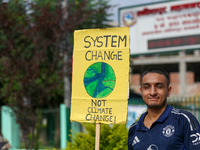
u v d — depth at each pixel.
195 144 2.19
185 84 23.70
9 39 6.08
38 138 8.87
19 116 6.29
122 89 3.12
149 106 2.39
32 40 6.39
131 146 2.51
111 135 4.52
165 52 9.42
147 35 9.71
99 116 3.17
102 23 9.52
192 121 2.24
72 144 4.95
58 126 8.68
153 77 2.38
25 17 6.55
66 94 8.27
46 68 7.13
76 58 3.36
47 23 6.17
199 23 8.87
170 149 2.22
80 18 6.59
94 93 3.23
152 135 2.33
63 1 7.22
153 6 9.59
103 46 3.27
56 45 6.51
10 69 5.97
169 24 9.34
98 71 3.25
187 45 9.08
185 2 9.07
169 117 2.32
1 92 6.57
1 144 5.67
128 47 3.17
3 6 5.88
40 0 8.07
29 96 6.17
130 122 7.81
